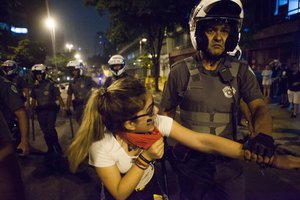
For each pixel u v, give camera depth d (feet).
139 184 4.64
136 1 37.93
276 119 23.88
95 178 12.82
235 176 5.42
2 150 2.19
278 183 11.89
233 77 5.29
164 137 4.97
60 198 11.14
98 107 4.10
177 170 5.90
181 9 38.65
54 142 16.10
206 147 4.77
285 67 33.73
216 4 5.07
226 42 5.36
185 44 77.25
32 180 12.88
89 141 4.26
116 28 47.98
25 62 78.84
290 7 41.39
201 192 5.60
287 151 15.42
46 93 15.53
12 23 141.59
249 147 3.99
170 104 6.00
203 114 5.40
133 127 4.02
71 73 17.66
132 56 157.48
